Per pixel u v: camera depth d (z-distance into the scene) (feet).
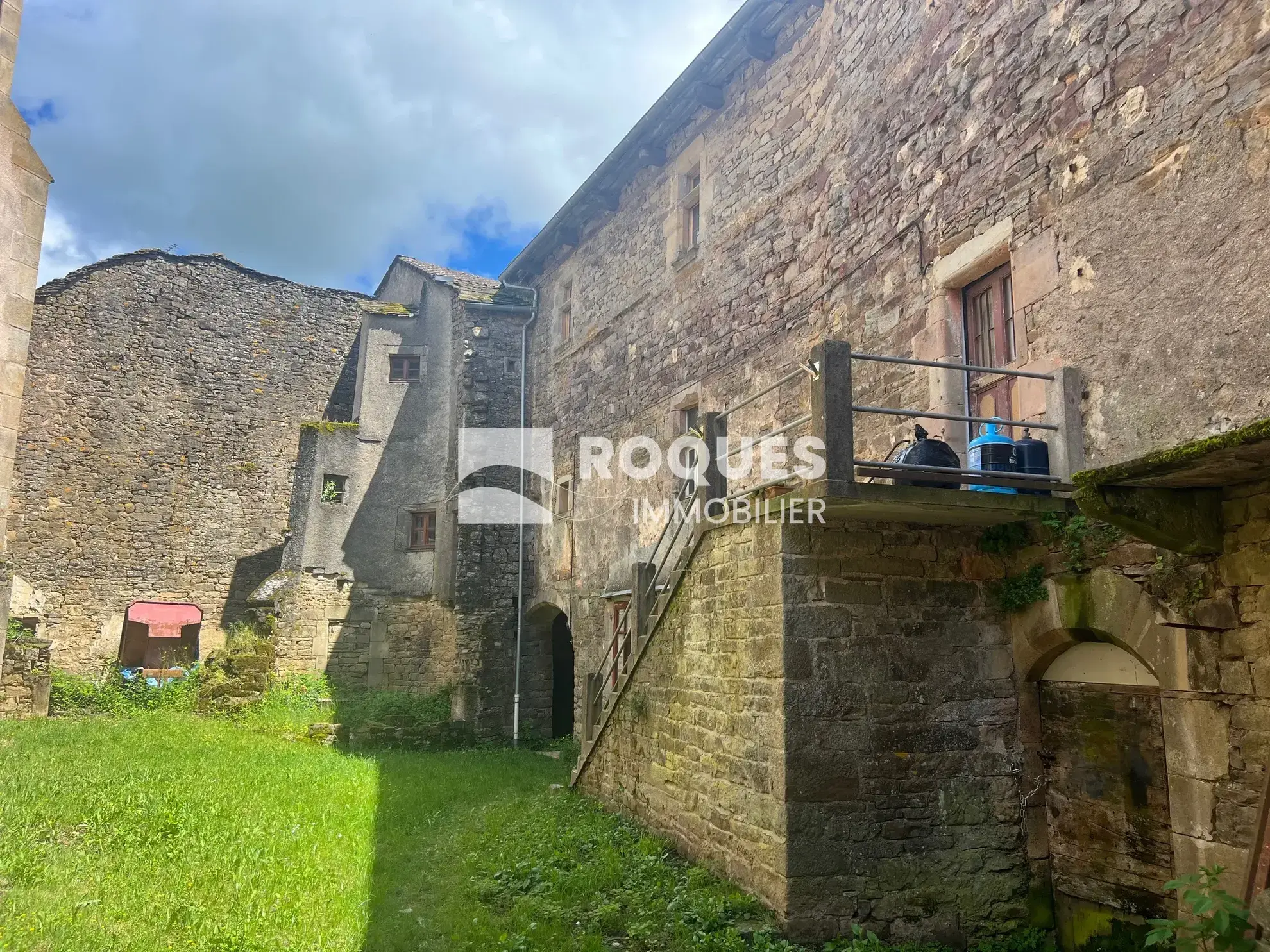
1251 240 13.47
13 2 18.43
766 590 17.38
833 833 16.10
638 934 15.94
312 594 49.78
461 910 16.75
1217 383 13.85
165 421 56.85
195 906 15.65
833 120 25.82
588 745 28.37
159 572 55.42
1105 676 15.90
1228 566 12.98
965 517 16.84
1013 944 16.17
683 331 33.81
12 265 18.04
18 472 51.75
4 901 15.34
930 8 21.91
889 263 22.74
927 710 16.99
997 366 19.40
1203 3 14.64
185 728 38.04
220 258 59.93
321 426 52.26
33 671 41.29
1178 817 13.74
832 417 15.12
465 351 49.32
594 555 40.04
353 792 27.07
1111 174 16.19
